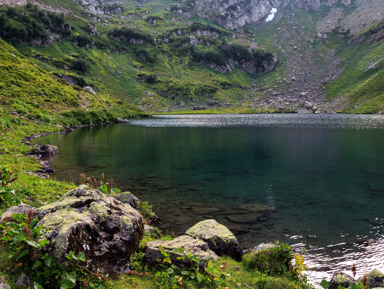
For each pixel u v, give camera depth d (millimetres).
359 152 41719
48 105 81000
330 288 9273
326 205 18984
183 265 8156
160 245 8641
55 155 37000
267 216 16750
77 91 116625
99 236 7270
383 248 12578
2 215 8703
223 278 8250
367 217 16609
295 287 8438
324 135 63344
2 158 24750
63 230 6348
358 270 10727
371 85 195500
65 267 6000
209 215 16797
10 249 6973
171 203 19062
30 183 16469
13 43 189625
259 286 8344
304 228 14922
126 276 7332
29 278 6082
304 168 31500
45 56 195750
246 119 136250
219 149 45594
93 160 34438
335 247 12695
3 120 48281
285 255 9922
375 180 25953
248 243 13047
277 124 99688
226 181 25531
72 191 8469
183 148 46531
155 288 7180
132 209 9281
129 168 30438
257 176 27656
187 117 162375
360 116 143250
